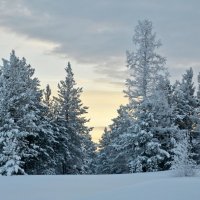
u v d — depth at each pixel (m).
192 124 46.59
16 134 36.41
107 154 62.22
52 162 44.00
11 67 39.12
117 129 53.28
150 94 41.69
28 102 39.53
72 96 56.50
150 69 42.22
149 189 11.98
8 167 33.03
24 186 17.48
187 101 47.25
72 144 51.72
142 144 39.47
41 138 41.56
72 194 15.24
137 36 42.81
